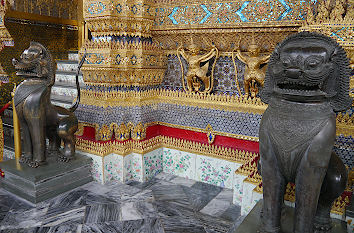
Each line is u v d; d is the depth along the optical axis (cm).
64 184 395
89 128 465
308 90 200
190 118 455
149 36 466
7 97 644
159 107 484
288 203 293
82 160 416
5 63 623
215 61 426
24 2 629
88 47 445
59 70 646
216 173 424
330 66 195
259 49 386
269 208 230
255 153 393
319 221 241
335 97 209
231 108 413
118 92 447
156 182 438
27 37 647
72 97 543
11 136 594
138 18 438
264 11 364
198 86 445
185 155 450
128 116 452
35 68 371
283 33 362
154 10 457
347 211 252
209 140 439
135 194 396
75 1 742
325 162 202
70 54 716
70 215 338
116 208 356
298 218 216
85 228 312
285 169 217
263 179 230
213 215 345
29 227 312
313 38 203
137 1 435
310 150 200
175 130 479
